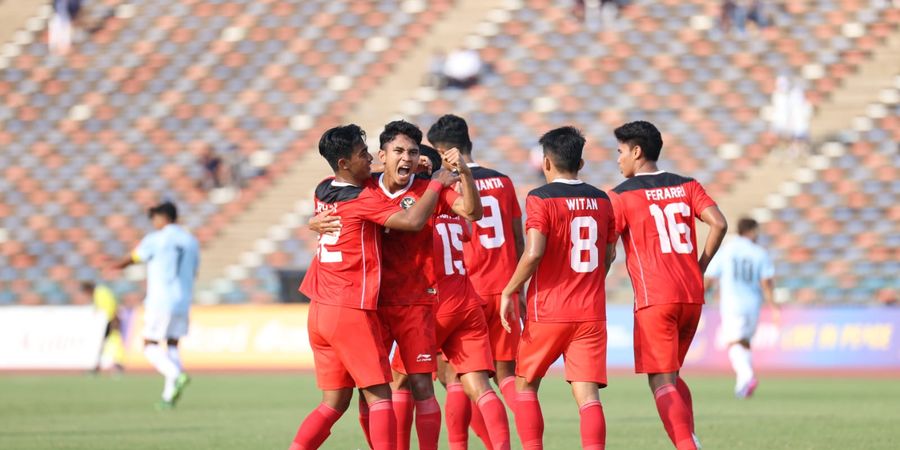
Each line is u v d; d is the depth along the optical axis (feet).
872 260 320.09
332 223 86.53
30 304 362.53
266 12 440.86
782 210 336.90
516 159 361.10
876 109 365.40
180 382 176.45
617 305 280.10
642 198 98.48
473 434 136.36
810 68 380.17
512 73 392.27
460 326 97.04
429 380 92.07
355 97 398.83
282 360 284.82
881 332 261.03
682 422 94.68
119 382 248.32
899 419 151.12
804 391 206.80
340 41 421.18
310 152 382.01
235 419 157.17
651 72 384.88
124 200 382.63
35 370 293.23
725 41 391.86
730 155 354.95
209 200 372.99
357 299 86.33
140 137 403.95
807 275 319.47
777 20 395.75
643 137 100.37
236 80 417.08
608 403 180.65
